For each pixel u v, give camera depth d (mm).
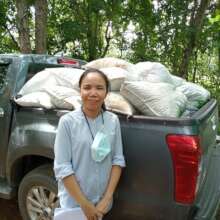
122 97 2797
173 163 2451
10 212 3873
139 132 2564
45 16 8422
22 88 3340
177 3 10945
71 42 11617
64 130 2387
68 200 2443
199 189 2711
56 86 3119
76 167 2400
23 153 3111
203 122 2721
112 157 2482
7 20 11664
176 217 2506
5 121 3307
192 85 3699
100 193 2434
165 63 11406
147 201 2582
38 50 8398
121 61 3314
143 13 11273
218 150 3693
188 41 11031
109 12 10859
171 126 2473
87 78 2400
